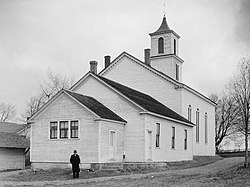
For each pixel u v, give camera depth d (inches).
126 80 1756.9
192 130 1699.1
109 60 1830.7
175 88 1670.8
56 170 1160.2
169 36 1871.3
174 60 1865.2
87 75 1390.3
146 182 844.0
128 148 1289.4
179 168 1259.2
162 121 1402.6
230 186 741.3
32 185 865.5
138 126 1284.4
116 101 1332.4
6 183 922.7
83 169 1154.0
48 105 1241.4
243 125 1170.6
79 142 1180.5
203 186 751.1
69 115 1206.3
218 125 3122.5
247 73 1216.2
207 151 2026.3
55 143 1217.4
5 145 1461.6
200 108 1943.9
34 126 1259.8
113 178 959.0
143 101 1417.3
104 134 1179.9
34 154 1247.5
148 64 1831.9
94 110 1184.2
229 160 1620.3
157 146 1353.3
